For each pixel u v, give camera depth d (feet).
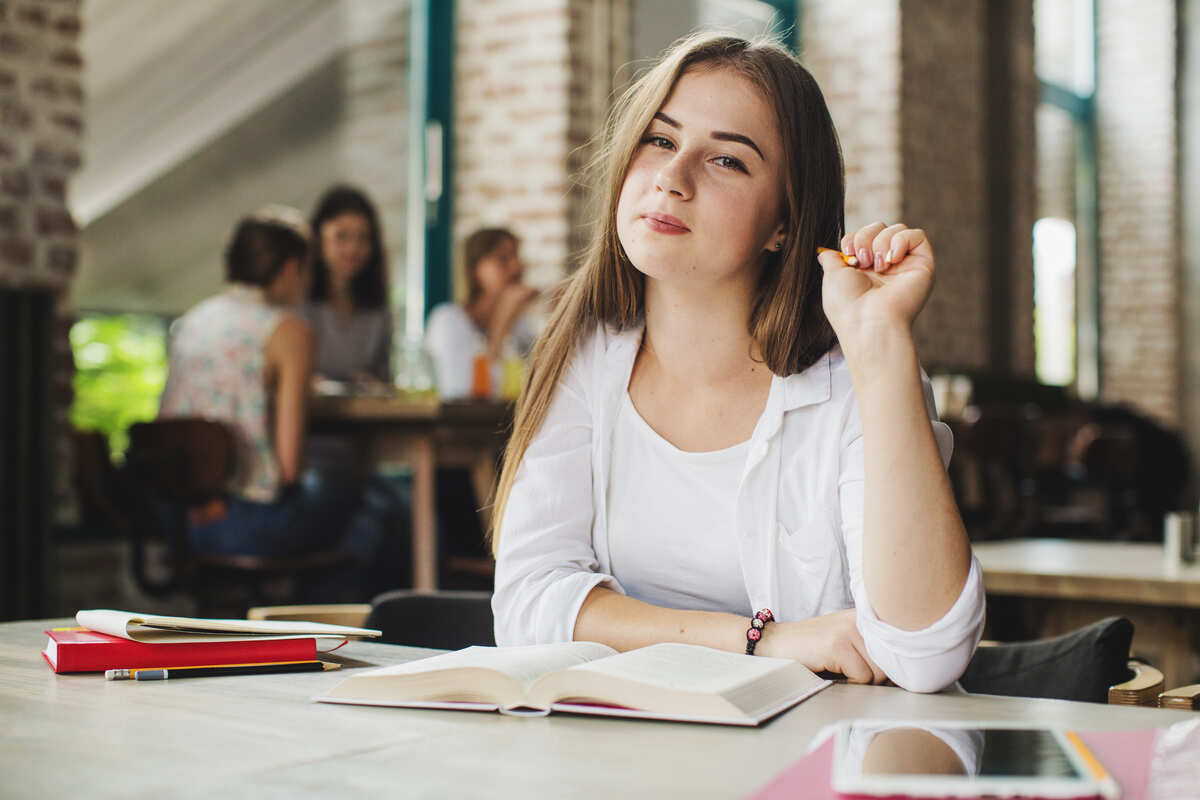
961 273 27.63
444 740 2.53
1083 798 2.03
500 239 16.03
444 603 5.02
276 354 11.16
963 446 18.98
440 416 11.55
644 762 2.36
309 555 11.32
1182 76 35.12
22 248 12.71
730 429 4.12
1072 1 34.86
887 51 25.49
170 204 15.84
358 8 18.33
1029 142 30.42
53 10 13.01
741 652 3.54
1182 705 4.36
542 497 4.23
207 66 16.29
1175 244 34.99
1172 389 34.83
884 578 3.31
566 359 4.37
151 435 10.72
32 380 11.56
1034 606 8.25
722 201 3.86
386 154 18.75
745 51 4.05
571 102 18.89
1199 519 8.82
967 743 2.35
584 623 3.81
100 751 2.42
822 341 4.06
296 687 3.10
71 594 12.94
